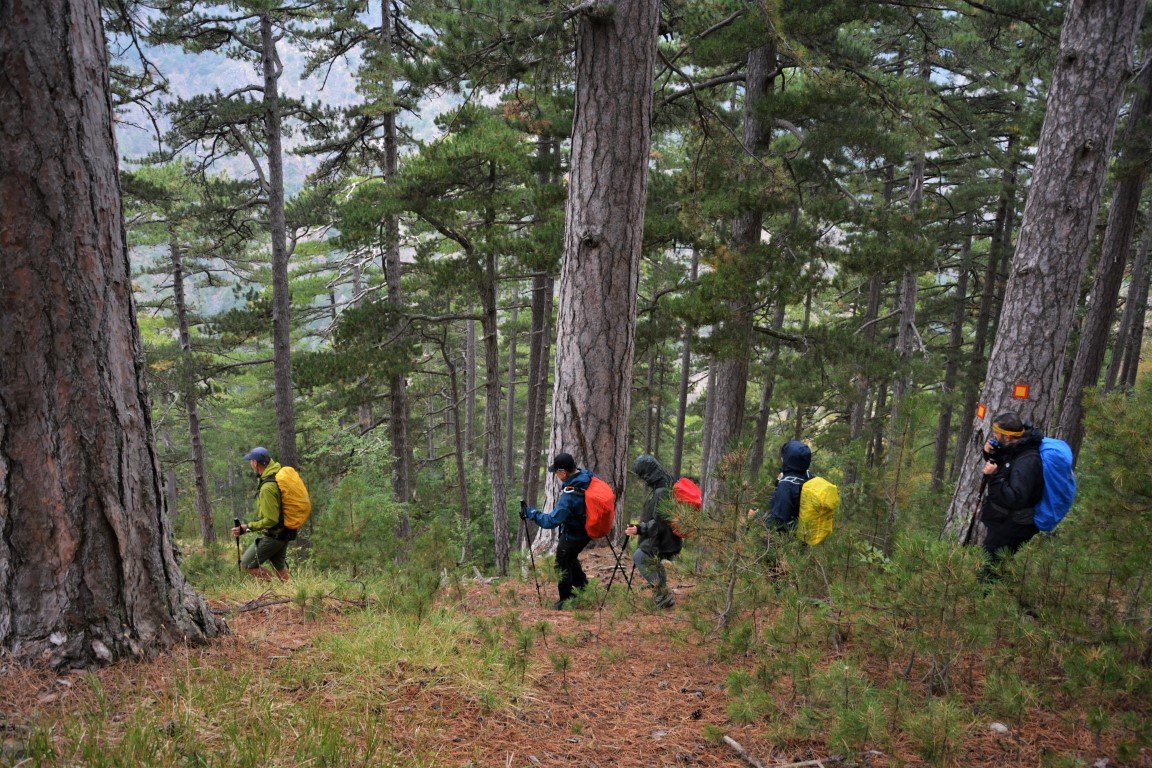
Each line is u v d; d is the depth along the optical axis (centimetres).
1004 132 1816
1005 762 310
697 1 1048
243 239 1828
